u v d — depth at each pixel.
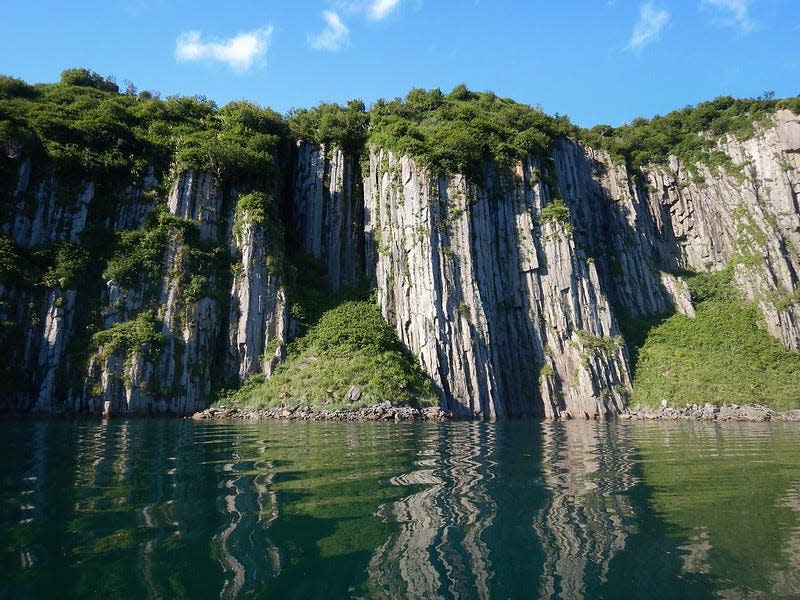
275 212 57.22
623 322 75.50
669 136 101.62
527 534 9.39
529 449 21.91
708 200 93.88
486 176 67.19
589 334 61.59
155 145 58.28
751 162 93.25
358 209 70.75
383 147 68.06
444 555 8.31
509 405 57.59
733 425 41.78
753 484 13.95
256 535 8.97
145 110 64.75
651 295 81.31
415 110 84.81
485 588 7.09
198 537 8.75
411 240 59.41
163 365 45.03
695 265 91.31
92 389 41.69
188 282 49.50
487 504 11.43
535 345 60.91
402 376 47.84
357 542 8.78
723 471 16.16
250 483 13.04
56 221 49.44
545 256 65.06
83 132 54.66
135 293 47.72
